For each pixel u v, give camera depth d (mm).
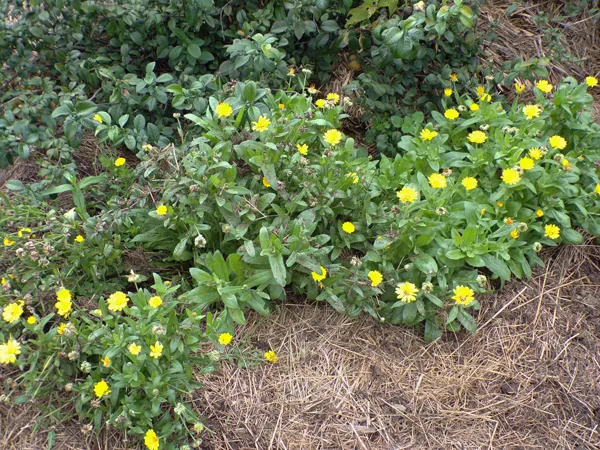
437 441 1528
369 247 1715
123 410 1403
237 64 1877
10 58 1816
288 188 1688
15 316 1436
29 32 1842
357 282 1627
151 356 1433
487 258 1693
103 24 1932
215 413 1530
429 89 2027
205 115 1843
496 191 1785
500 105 1992
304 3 1951
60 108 1720
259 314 1700
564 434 1551
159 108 1946
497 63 2264
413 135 2014
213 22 1957
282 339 1670
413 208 1641
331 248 1597
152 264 1715
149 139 1856
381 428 1538
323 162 1678
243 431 1512
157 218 1610
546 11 2428
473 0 1987
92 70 1968
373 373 1628
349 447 1506
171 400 1438
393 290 1673
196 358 1510
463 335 1700
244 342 1647
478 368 1647
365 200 1684
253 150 1678
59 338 1441
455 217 1745
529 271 1762
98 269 1662
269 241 1548
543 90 1957
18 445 1446
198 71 2043
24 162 1950
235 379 1589
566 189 1778
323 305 1731
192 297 1556
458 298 1602
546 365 1654
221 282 1558
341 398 1578
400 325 1707
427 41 1964
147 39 1986
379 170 1857
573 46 2393
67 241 1636
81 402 1434
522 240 1822
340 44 2018
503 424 1562
